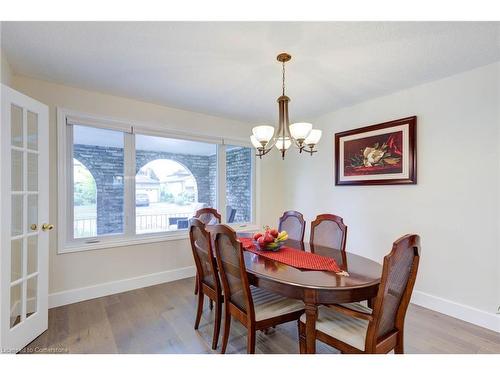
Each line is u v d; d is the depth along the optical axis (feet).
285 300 5.75
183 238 11.12
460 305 7.53
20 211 6.16
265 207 13.89
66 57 6.63
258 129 6.23
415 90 8.54
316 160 12.19
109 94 9.24
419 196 8.46
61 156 8.35
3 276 5.50
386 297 4.04
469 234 7.40
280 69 7.25
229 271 5.56
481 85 7.16
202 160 12.51
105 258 9.24
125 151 9.82
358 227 10.32
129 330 6.82
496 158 6.93
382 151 9.37
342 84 8.33
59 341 6.28
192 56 6.55
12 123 5.97
